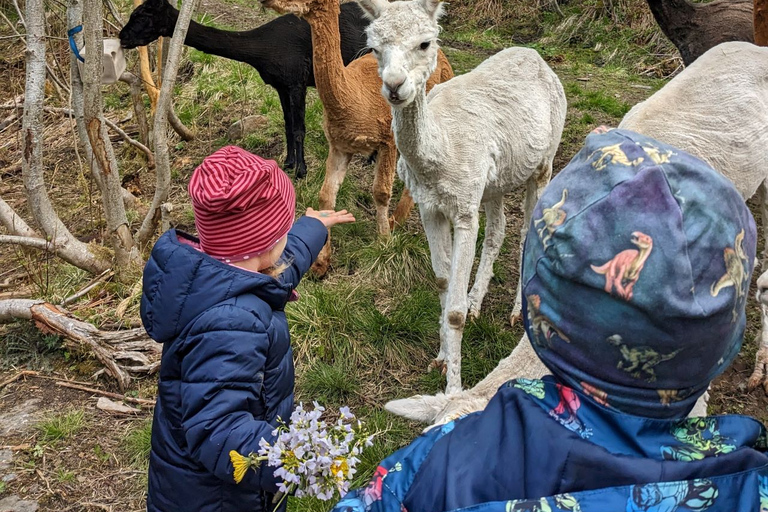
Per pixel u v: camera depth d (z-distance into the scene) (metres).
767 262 3.86
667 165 0.95
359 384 3.71
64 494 2.94
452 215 3.41
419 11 2.98
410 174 3.44
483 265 4.02
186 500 1.93
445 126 3.36
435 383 3.66
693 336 0.91
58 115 7.27
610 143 1.02
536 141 3.77
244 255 1.78
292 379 2.00
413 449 1.10
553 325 0.98
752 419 1.05
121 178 5.95
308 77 5.32
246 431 1.62
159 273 1.77
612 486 0.94
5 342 3.88
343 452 1.50
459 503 0.96
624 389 0.96
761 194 3.79
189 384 1.69
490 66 3.86
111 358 3.66
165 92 4.09
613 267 0.91
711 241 0.91
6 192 6.13
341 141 4.30
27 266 4.59
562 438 0.96
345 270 4.62
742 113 3.38
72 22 3.98
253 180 1.69
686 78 3.51
